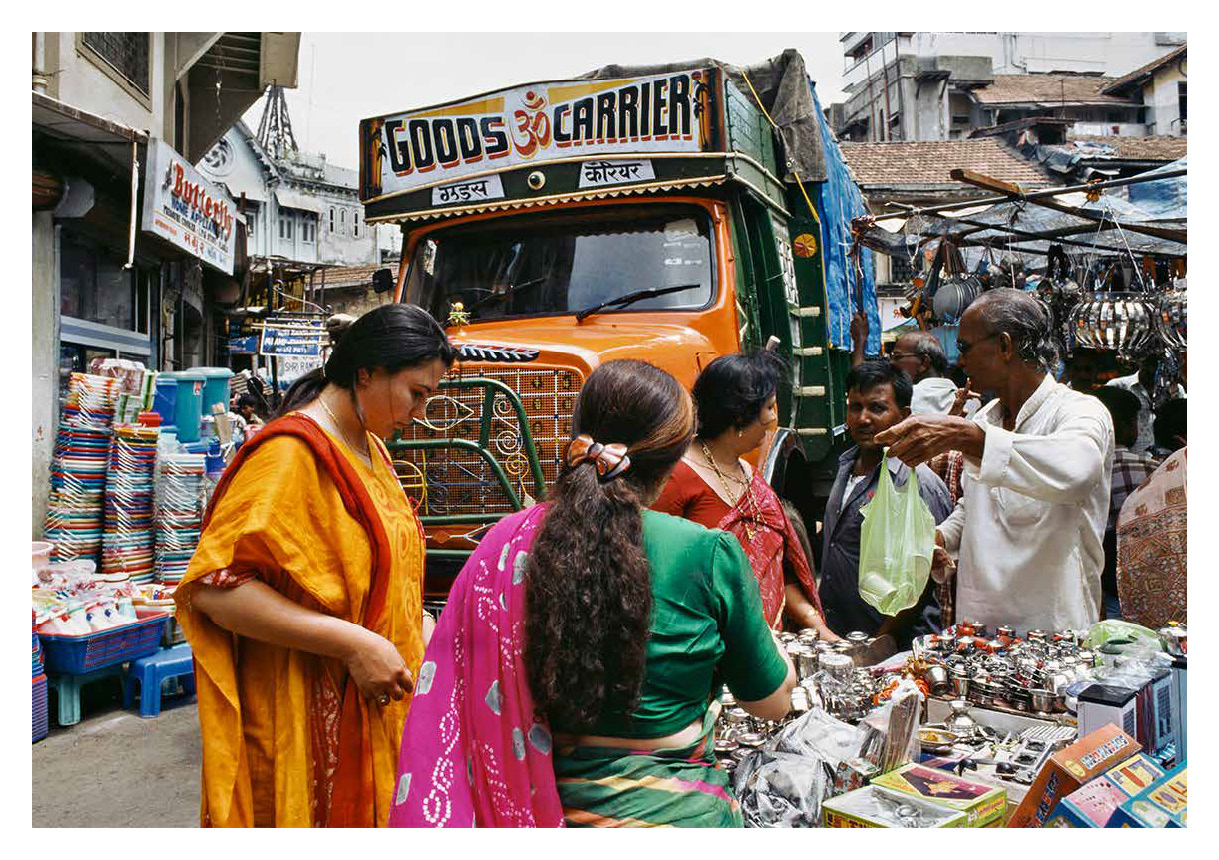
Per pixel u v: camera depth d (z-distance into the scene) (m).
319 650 2.12
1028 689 2.38
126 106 8.70
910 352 5.33
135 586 5.24
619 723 1.61
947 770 2.12
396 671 2.14
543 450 4.10
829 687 2.30
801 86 5.96
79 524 5.50
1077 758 1.95
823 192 6.20
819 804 1.90
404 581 2.34
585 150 4.84
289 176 23.50
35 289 6.43
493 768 1.61
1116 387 5.19
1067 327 7.04
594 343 4.21
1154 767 2.01
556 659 1.54
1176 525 2.88
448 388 4.20
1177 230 7.39
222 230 8.89
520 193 4.98
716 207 4.86
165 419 6.30
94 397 5.58
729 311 4.74
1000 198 7.17
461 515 4.18
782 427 5.30
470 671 1.67
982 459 2.65
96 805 3.71
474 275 5.24
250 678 2.23
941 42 26.25
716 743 2.14
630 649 1.55
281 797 2.15
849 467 3.70
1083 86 25.48
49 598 4.69
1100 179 7.71
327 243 24.81
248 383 10.60
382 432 2.35
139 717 4.80
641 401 1.70
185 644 5.32
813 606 3.03
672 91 4.69
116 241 8.19
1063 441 2.65
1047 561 2.88
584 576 1.56
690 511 2.75
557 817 1.57
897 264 20.25
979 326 2.94
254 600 2.10
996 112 25.45
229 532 2.11
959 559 3.12
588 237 5.07
